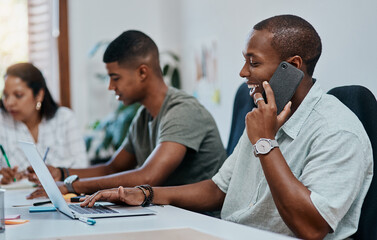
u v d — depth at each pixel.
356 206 1.35
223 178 1.67
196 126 2.07
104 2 4.18
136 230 1.11
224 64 3.25
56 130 3.01
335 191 1.25
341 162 1.28
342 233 1.33
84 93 4.15
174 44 3.94
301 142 1.40
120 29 4.20
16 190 2.11
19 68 2.89
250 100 2.00
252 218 1.47
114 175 1.90
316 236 1.22
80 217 1.27
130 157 2.39
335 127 1.33
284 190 1.24
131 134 2.37
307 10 2.47
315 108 1.41
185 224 1.17
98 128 3.88
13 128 2.92
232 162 1.68
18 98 2.86
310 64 1.45
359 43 2.14
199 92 3.58
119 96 2.18
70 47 4.16
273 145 1.30
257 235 1.03
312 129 1.39
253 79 1.47
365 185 1.37
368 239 1.35
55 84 4.20
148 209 1.44
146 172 1.91
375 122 1.44
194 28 3.64
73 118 3.08
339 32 2.25
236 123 2.12
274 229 1.42
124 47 2.12
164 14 4.08
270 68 1.44
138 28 4.20
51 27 4.19
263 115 1.33
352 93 1.52
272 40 1.43
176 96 2.15
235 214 1.53
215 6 3.34
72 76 4.15
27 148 1.51
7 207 1.57
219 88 3.31
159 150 1.98
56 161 2.97
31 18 4.20
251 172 1.55
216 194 1.67
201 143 2.12
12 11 4.16
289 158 1.41
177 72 3.82
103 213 1.34
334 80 2.29
